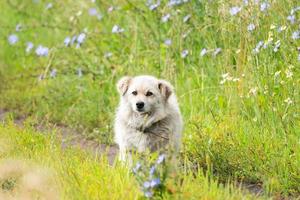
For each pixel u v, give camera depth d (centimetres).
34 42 1538
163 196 741
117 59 1297
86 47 1350
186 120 1093
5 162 900
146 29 1281
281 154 924
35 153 931
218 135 1004
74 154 960
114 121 1118
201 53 1116
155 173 743
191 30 1211
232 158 945
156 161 783
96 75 1283
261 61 1045
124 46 1311
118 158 934
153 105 953
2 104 1341
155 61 1229
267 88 1008
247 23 1080
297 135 945
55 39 1502
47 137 1030
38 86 1366
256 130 995
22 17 1639
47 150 947
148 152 877
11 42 1430
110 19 1387
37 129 1188
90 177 819
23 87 1396
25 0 1662
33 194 809
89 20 1466
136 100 945
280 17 1062
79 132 1184
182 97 1151
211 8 1174
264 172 903
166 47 1216
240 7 1084
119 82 996
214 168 950
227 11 1120
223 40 1147
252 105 1041
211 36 1177
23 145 992
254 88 1024
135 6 1297
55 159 905
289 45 1028
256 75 1038
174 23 1220
